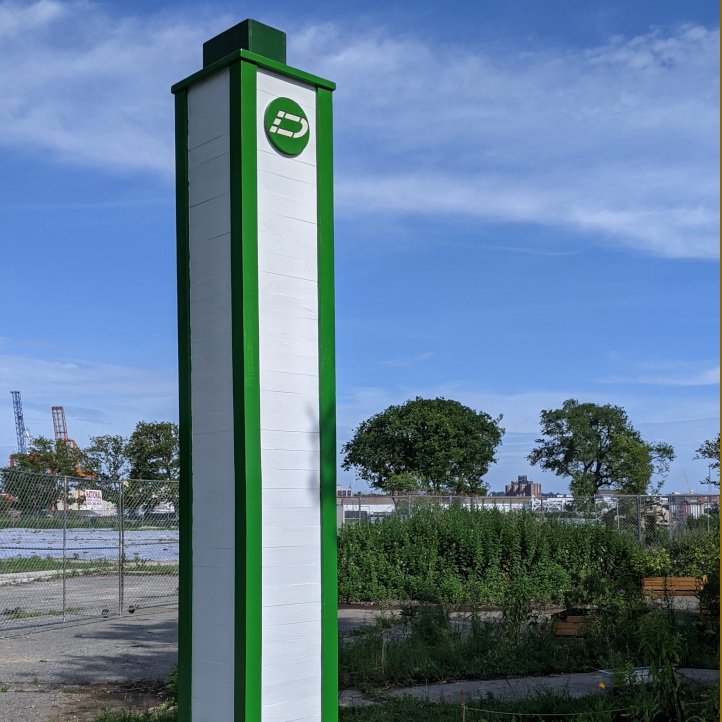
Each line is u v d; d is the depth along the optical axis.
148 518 18.94
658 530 23.75
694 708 6.64
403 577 17.03
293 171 5.31
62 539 16.11
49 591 19.23
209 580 5.09
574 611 11.26
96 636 13.58
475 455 63.44
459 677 9.24
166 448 37.38
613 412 74.25
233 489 4.99
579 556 17.31
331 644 5.20
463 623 11.50
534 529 17.48
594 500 24.95
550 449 75.38
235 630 4.91
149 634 13.77
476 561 16.98
